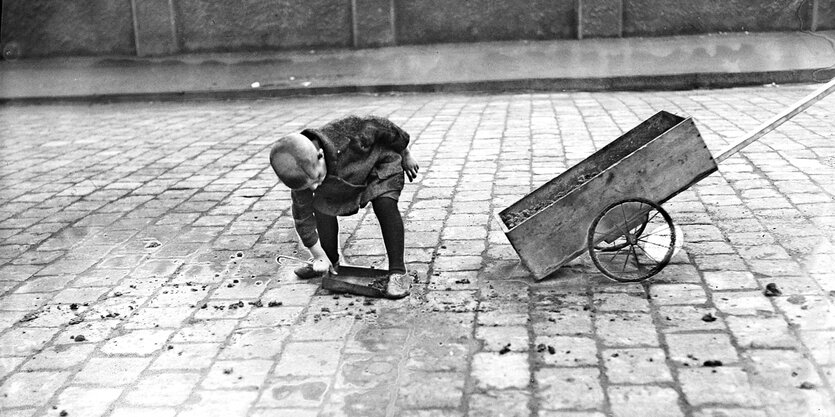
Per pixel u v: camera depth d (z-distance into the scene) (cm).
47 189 755
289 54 1388
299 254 532
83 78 1365
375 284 446
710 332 378
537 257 443
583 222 437
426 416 322
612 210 433
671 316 398
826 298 408
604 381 340
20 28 1434
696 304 410
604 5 1312
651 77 1166
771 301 408
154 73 1365
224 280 491
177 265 524
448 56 1320
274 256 530
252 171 782
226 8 1395
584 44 1313
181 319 433
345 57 1356
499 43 1349
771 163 684
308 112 1123
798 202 572
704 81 1156
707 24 1304
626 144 483
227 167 806
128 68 1390
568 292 435
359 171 429
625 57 1255
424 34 1372
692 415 311
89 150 934
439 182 689
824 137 769
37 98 1306
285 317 427
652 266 461
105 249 567
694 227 531
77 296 477
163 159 861
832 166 662
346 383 352
